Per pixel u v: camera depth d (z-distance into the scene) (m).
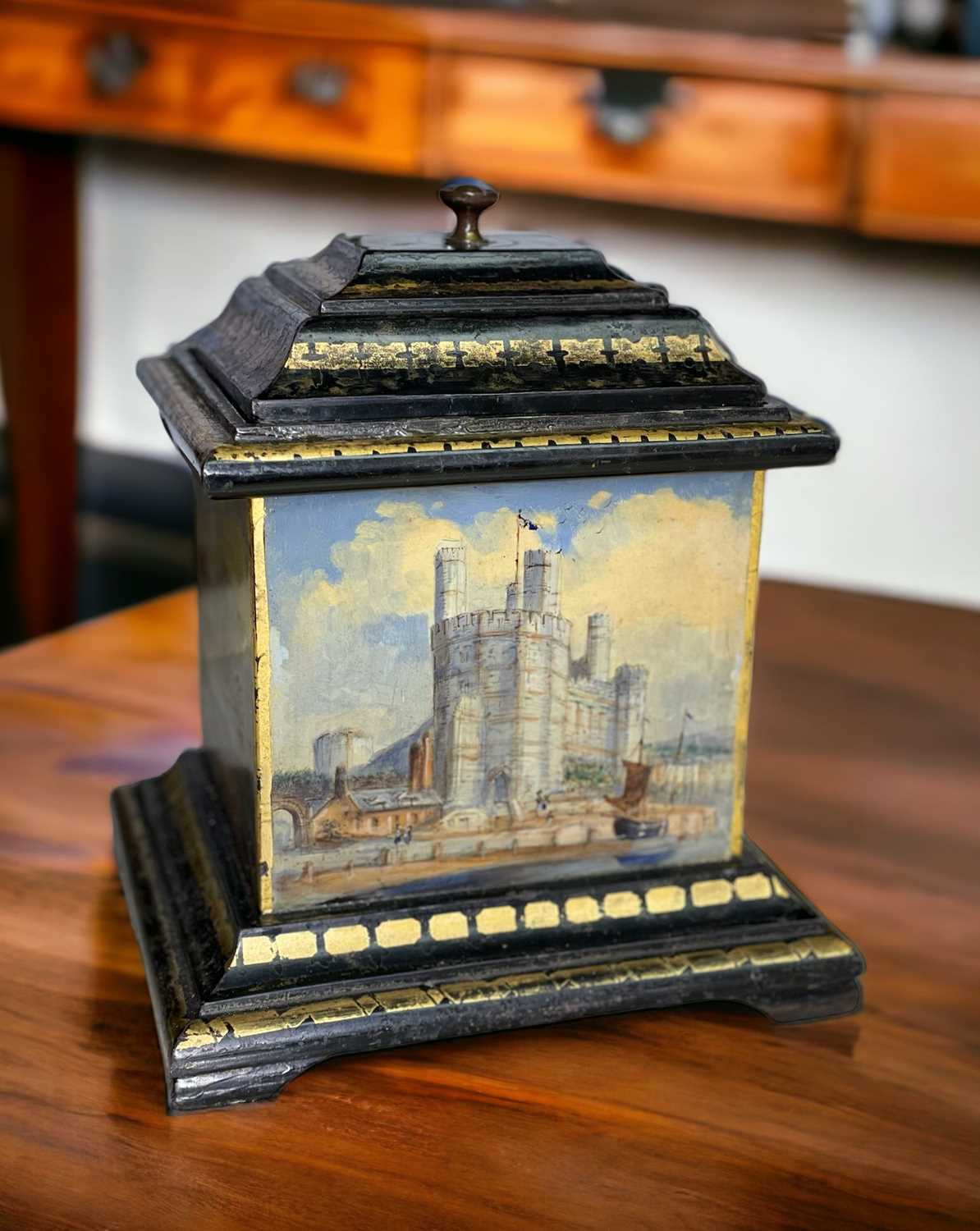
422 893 0.81
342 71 1.82
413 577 0.77
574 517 0.78
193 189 2.61
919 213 1.66
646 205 2.34
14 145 2.10
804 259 2.25
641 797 0.84
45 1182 0.68
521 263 0.81
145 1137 0.72
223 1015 0.75
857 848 1.02
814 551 2.38
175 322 2.70
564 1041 0.81
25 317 2.19
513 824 0.82
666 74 1.70
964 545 2.27
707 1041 0.81
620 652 0.81
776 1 1.88
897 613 1.49
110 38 1.90
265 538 0.74
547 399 0.76
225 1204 0.67
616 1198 0.68
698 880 0.85
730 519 0.81
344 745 0.78
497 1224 0.66
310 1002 0.77
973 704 1.27
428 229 2.47
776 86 1.67
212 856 0.86
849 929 0.92
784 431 0.79
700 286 2.34
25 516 2.31
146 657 1.32
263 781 0.77
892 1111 0.75
